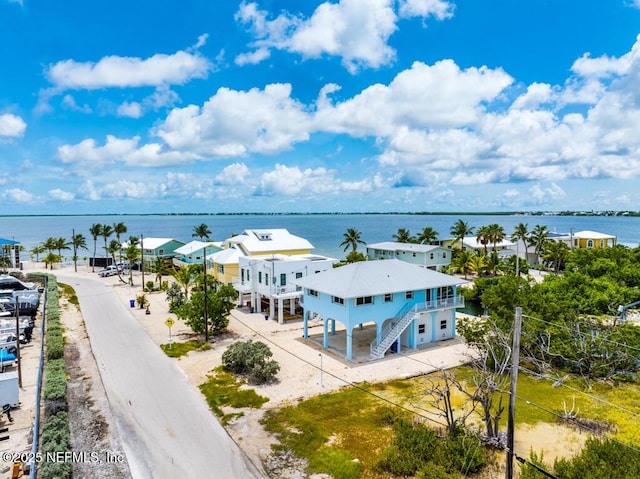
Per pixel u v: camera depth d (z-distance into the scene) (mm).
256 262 45719
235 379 27219
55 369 27047
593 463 15562
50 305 46219
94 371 28531
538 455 18375
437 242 95000
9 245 85500
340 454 18391
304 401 24000
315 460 18078
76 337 36594
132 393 25078
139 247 84562
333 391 25344
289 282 42938
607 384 26609
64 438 18812
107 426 21094
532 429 20828
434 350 32688
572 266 58938
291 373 28141
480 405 23172
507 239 98688
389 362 30156
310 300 35031
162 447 19266
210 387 25859
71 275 78438
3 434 20078
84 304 51219
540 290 37062
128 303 51875
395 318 33125
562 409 23078
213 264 55688
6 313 42281
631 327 30312
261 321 42375
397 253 76688
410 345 33406
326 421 21719
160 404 23625
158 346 34250
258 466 17875
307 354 31984
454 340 35156
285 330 39000
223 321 37250
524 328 28656
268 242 57750
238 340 35844
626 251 61969
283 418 21922
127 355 31906
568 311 31906
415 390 25391
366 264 35156
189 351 32875
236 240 59000
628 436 19125
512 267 67188
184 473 17328
